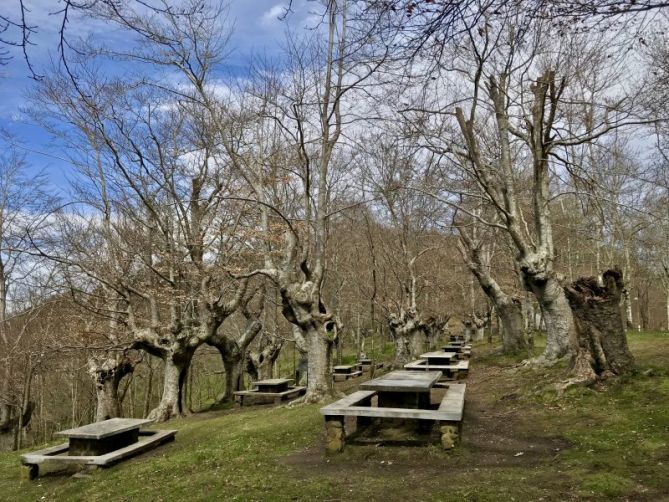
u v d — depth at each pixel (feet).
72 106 49.73
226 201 56.65
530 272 40.63
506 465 18.98
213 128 52.44
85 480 23.88
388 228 76.13
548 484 16.30
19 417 68.33
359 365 70.59
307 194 41.27
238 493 18.13
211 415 48.34
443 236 83.61
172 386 51.08
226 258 53.01
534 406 28.02
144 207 58.44
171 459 24.85
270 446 25.63
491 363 55.06
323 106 42.86
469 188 53.16
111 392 54.39
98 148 53.01
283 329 86.69
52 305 62.80
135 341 50.11
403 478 18.34
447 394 26.53
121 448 28.02
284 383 54.34
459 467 19.22
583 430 22.43
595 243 67.10
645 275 102.63
